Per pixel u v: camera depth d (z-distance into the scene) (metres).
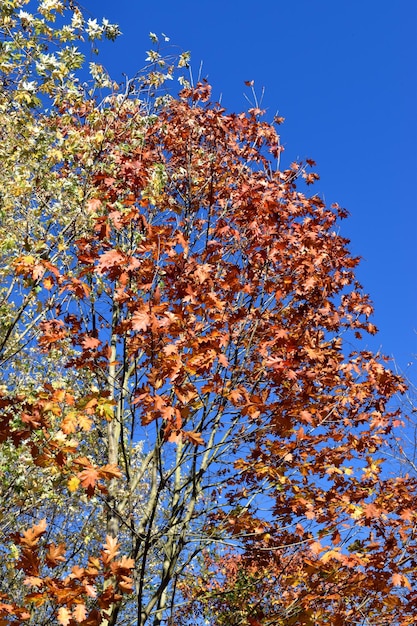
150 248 4.86
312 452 5.95
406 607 5.61
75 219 6.27
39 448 4.69
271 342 5.45
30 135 6.64
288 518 5.78
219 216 6.59
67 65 6.67
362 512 5.48
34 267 4.86
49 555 4.14
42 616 4.96
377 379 6.38
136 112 7.24
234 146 7.07
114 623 4.86
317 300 6.28
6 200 6.52
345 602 5.66
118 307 6.29
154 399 4.39
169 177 6.68
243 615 6.45
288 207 6.45
